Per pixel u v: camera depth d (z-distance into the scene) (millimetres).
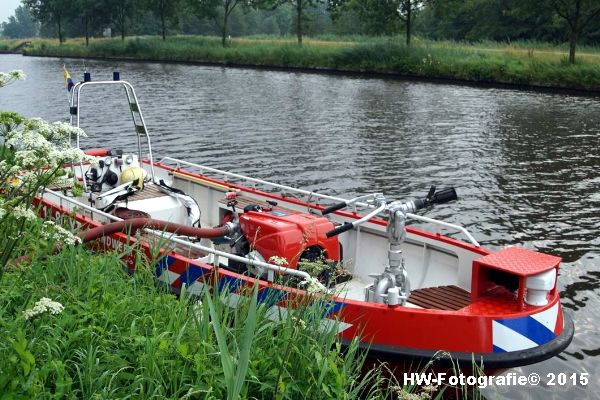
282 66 53344
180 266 7008
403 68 45375
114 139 20703
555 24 55562
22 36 197750
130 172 9141
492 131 22359
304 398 4457
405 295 6238
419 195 14445
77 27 106938
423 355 5945
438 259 7531
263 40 67875
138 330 4961
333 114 26312
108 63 59625
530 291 6141
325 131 22375
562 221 12508
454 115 26047
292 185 15297
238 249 7324
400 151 19141
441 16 56188
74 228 7410
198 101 30219
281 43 62188
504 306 6141
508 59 41281
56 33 112375
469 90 35812
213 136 21344
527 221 12500
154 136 21297
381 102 30203
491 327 5938
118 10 81125
